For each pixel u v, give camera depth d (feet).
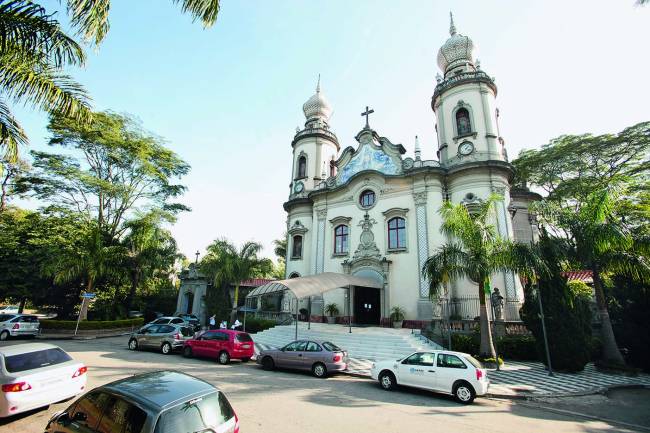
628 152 82.02
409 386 33.76
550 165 91.66
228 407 15.24
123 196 96.37
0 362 23.17
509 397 32.99
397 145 81.56
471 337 53.16
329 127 112.06
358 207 83.82
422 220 73.05
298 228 97.81
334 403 28.17
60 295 90.27
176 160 106.93
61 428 14.98
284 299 86.79
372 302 78.59
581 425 25.67
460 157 76.54
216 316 86.22
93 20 26.48
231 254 83.76
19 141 30.99
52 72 30.09
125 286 96.68
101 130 88.69
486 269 46.60
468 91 80.33
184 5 27.99
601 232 45.21
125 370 38.86
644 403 32.22
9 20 26.27
